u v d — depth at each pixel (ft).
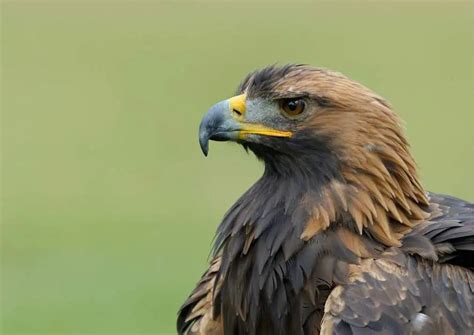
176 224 67.05
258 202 26.86
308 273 25.85
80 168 77.77
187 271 58.54
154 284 56.59
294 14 103.65
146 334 52.08
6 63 97.04
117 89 90.74
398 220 26.53
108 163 77.82
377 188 26.35
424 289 25.49
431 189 66.90
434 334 25.11
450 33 97.60
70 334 52.26
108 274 58.18
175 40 99.30
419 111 79.71
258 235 26.45
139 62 96.07
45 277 58.49
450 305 25.54
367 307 24.98
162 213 69.15
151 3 106.32
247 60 94.27
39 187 75.41
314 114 26.66
